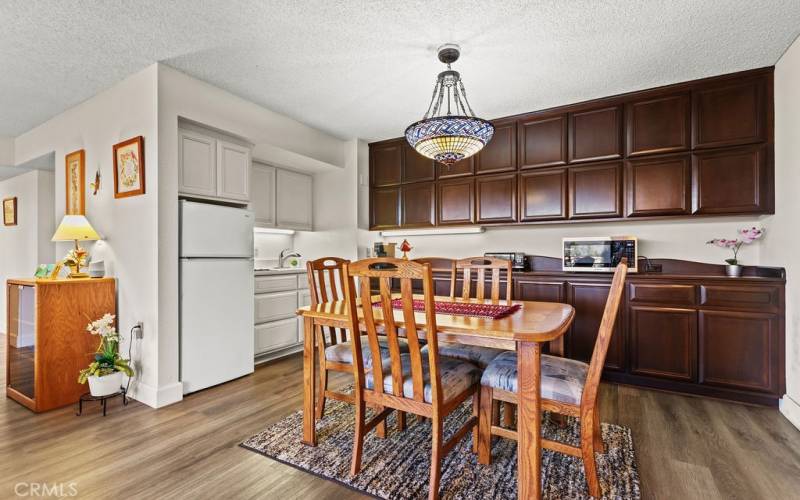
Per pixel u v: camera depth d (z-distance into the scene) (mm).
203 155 2941
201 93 2857
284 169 4250
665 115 2943
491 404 1833
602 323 1562
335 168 4305
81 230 2809
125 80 2818
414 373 1617
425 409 1601
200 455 1928
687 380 2734
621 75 2775
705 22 2133
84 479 1721
